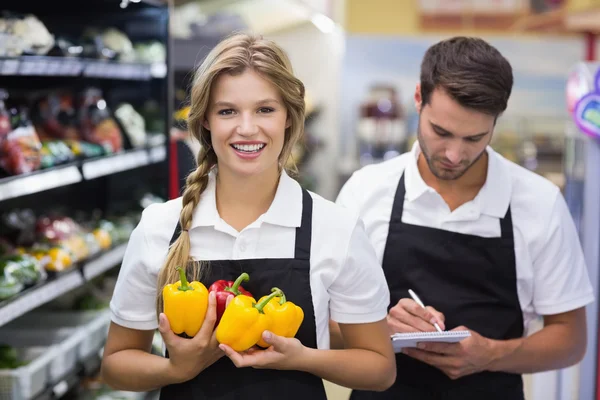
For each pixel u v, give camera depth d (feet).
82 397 11.00
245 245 5.53
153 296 5.72
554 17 22.68
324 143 24.94
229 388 5.49
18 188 8.67
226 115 5.27
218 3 16.28
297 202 5.62
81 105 12.01
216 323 5.21
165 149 13.11
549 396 10.28
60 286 9.69
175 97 14.65
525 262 7.06
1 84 10.98
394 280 7.31
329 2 15.92
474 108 6.23
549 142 22.33
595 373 9.62
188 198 5.58
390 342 5.90
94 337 10.64
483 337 6.76
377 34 24.67
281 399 5.49
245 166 5.27
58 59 9.74
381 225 7.36
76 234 10.88
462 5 24.39
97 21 12.51
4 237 10.19
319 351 5.36
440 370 7.11
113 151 11.84
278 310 5.14
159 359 5.53
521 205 7.09
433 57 6.52
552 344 6.98
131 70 11.84
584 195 9.75
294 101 5.35
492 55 6.39
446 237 7.14
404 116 23.85
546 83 23.91
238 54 5.19
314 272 5.52
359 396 7.42
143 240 5.66
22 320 11.07
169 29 12.76
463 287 7.18
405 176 7.36
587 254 9.70
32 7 11.79
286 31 24.91
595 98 9.39
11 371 8.57
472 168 7.11
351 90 24.61
